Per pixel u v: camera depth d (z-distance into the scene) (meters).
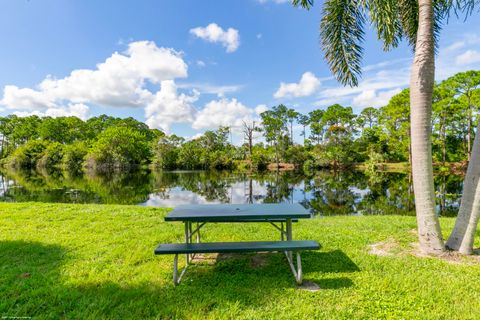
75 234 4.22
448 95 23.64
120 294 2.35
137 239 3.99
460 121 25.28
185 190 16.58
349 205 10.47
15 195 13.09
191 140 50.06
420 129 3.35
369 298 2.32
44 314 2.07
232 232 4.45
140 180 23.83
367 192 14.28
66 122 55.81
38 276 2.70
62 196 12.88
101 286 2.52
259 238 4.13
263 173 32.09
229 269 2.97
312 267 2.98
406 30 4.71
